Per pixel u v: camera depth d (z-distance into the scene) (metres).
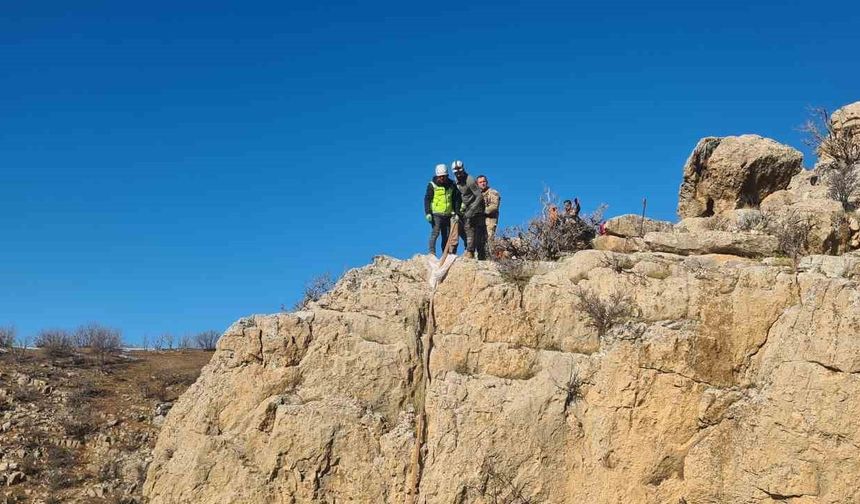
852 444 10.81
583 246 16.20
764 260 13.12
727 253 13.89
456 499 12.83
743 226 14.34
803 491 11.00
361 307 15.52
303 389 15.01
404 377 14.68
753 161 16.58
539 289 14.01
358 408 14.48
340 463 14.12
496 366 13.70
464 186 16.16
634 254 14.08
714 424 12.09
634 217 15.48
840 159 17.36
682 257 13.81
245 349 15.59
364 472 13.95
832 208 13.98
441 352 14.27
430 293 15.27
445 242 16.41
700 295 12.80
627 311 13.29
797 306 11.87
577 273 14.01
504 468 12.84
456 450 13.09
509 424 13.02
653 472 12.22
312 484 14.05
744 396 12.01
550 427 12.88
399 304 15.29
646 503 12.13
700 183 17.50
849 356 11.02
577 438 12.81
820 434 11.02
